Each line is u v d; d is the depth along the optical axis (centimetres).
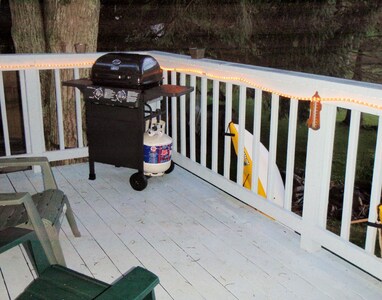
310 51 845
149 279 144
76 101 422
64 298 166
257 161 319
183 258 268
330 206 527
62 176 400
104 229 304
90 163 387
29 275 249
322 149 257
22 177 400
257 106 309
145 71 346
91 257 269
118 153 371
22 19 504
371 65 973
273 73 283
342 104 240
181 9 759
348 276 249
